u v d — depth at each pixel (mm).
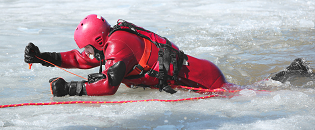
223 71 11867
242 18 24156
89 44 8609
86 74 11570
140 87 9969
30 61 9133
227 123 6738
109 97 8859
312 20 22844
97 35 8555
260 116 7137
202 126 6605
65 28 20719
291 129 6273
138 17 24859
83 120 6973
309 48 15180
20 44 16109
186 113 7449
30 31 19578
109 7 29953
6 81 10320
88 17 8711
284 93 8977
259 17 24391
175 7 29953
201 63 9477
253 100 8312
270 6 29672
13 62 12820
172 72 8805
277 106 7797
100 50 8797
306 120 6719
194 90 9508
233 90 9547
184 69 9219
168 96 9008
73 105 8102
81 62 9883
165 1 33375
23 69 11906
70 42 16547
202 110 7648
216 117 7137
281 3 31172
